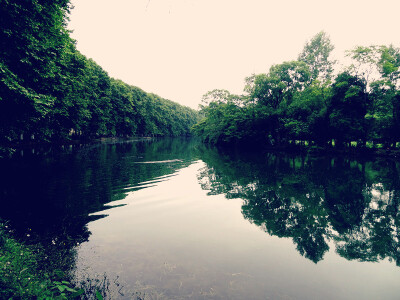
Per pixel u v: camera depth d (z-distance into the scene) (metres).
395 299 5.03
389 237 8.32
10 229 7.53
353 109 32.81
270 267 6.14
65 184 13.80
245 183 15.99
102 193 12.40
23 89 10.14
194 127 83.50
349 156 33.06
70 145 39.34
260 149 46.62
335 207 11.44
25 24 11.01
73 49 26.77
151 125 91.12
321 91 36.22
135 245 7.02
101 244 6.99
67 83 22.67
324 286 5.41
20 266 4.90
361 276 5.91
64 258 6.03
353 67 33.62
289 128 39.62
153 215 9.66
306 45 55.16
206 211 10.39
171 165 22.95
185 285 5.18
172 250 6.80
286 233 8.40
